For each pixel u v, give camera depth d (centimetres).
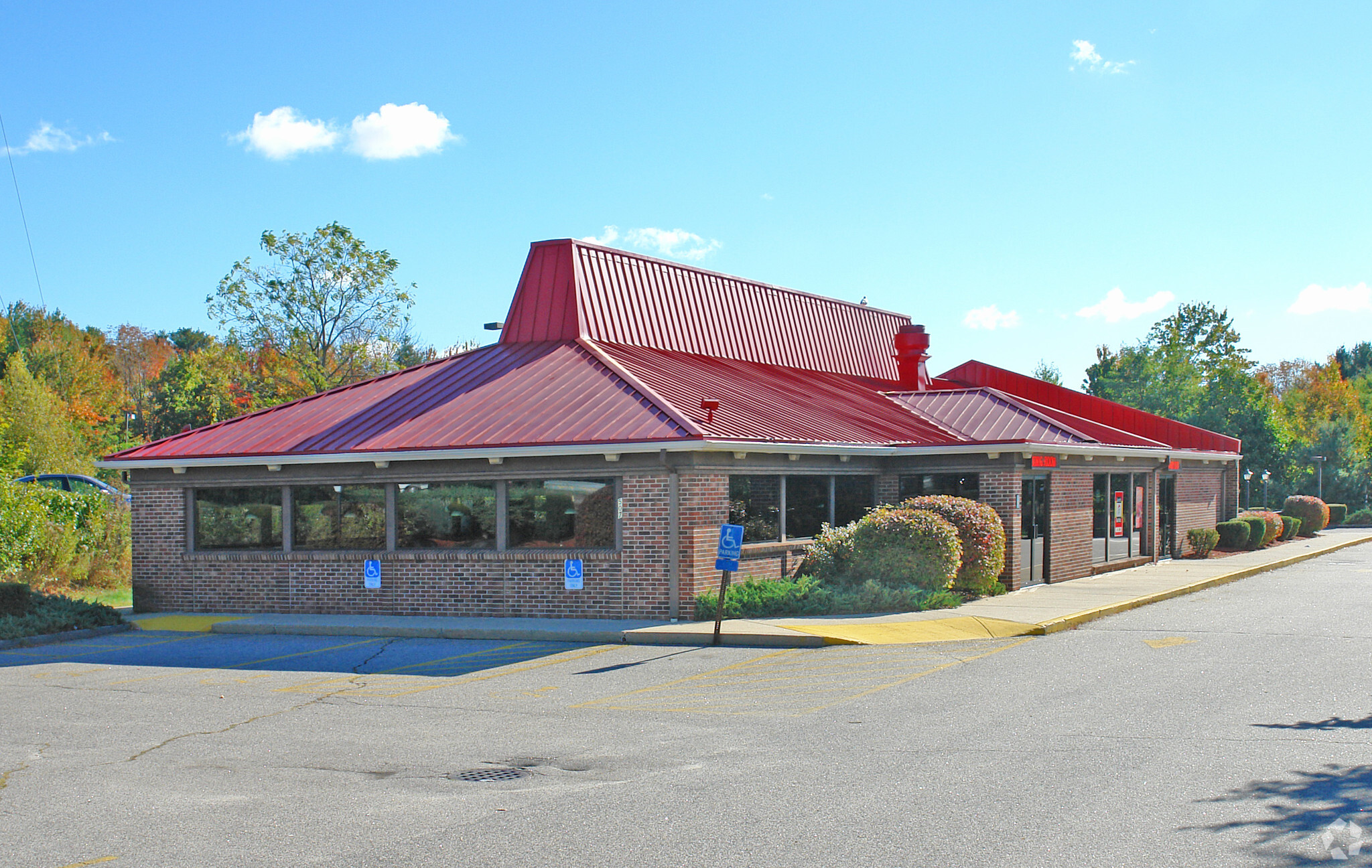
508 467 1866
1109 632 1634
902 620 1706
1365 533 4697
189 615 2006
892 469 2295
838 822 710
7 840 707
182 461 2020
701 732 1007
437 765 899
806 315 3325
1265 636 1563
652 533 1784
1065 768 839
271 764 912
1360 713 1029
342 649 1625
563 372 2211
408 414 2080
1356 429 6800
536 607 1847
